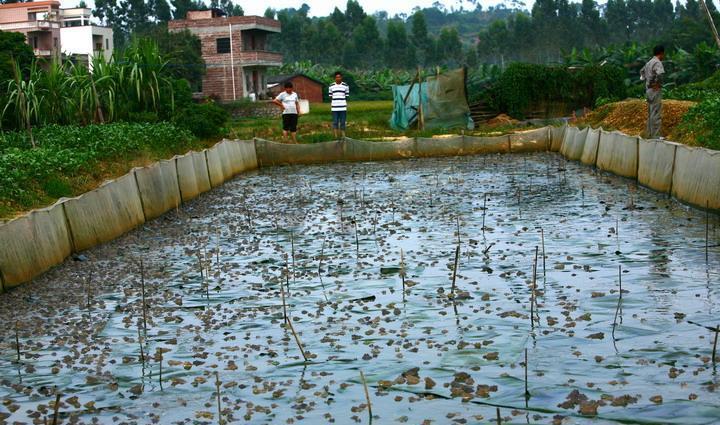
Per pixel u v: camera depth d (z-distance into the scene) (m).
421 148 23.59
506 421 5.64
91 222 11.69
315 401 6.11
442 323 7.76
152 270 10.31
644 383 6.13
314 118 37.81
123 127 20.80
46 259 10.28
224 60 67.31
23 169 14.40
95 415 5.99
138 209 13.48
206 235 12.62
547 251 10.52
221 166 19.56
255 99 67.00
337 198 16.06
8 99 21.72
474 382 6.32
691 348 6.79
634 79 50.66
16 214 12.68
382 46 153.75
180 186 15.91
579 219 12.64
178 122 24.34
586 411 5.70
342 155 23.33
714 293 8.28
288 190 17.72
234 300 8.85
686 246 10.38
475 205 14.45
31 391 6.48
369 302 8.57
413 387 6.27
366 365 6.76
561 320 7.68
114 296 9.16
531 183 17.03
